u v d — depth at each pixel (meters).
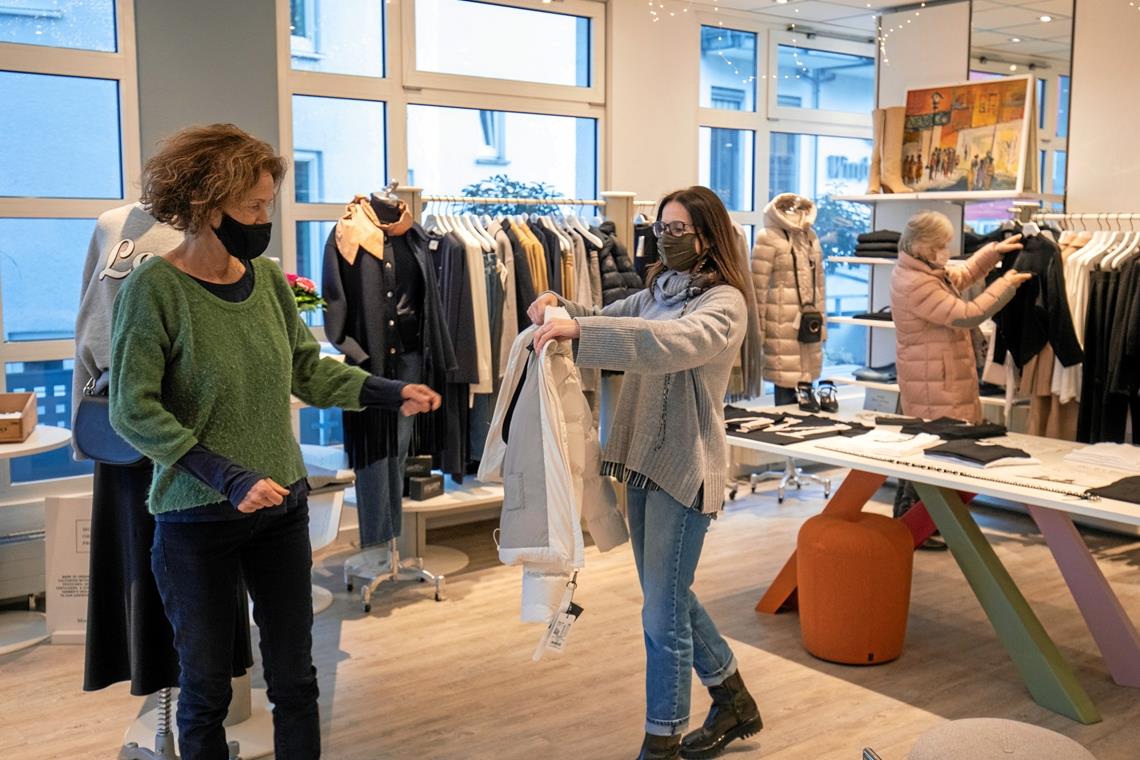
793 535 5.62
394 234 4.63
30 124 4.59
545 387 2.75
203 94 4.91
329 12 5.29
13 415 4.06
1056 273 5.20
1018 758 2.06
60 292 4.74
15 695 3.70
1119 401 5.20
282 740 2.53
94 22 4.67
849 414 4.55
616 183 6.32
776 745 3.26
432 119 5.69
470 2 5.76
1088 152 5.74
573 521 2.75
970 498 4.05
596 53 6.20
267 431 2.40
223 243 2.31
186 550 2.35
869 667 3.88
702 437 2.87
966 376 4.93
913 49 6.61
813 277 6.00
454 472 4.89
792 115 7.21
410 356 4.68
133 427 2.20
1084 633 4.23
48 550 4.14
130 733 3.31
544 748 3.25
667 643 2.94
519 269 4.96
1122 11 5.55
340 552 5.35
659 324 2.66
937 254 4.87
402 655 4.02
